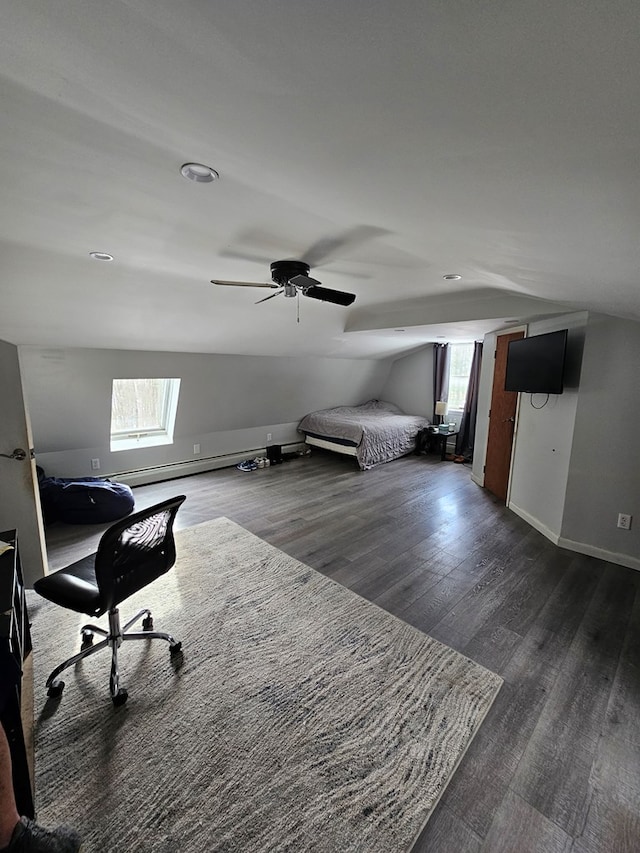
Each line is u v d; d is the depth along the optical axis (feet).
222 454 19.20
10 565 5.54
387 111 2.15
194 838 4.30
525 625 7.86
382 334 15.92
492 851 4.22
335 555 10.71
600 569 9.99
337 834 4.36
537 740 5.47
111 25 1.77
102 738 5.40
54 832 3.55
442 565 10.21
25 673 6.41
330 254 6.98
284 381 18.92
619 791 4.83
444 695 6.18
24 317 8.88
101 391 13.32
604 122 1.90
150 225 5.66
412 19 1.42
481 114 2.04
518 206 3.30
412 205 3.83
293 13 1.46
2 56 2.33
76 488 12.26
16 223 5.55
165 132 3.16
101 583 5.75
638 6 1.20
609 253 4.09
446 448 22.35
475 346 20.26
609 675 6.61
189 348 13.61
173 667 6.68
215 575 9.57
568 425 10.89
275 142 2.87
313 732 5.54
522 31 1.39
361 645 7.25
